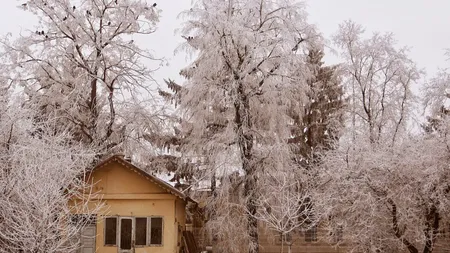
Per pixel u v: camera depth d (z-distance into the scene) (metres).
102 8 34.41
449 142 23.52
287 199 25.25
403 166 24.38
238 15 29.84
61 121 32.41
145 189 27.28
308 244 31.72
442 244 27.50
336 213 26.61
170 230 27.08
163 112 34.66
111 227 27.05
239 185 28.61
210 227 28.12
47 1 33.09
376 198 24.62
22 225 19.23
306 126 42.22
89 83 33.16
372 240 24.78
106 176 27.39
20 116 23.45
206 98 29.36
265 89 29.02
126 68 33.88
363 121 32.69
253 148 29.12
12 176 21.56
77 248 23.92
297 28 29.78
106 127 33.88
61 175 22.23
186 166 30.55
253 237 28.03
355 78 33.19
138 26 34.69
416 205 24.41
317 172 29.66
